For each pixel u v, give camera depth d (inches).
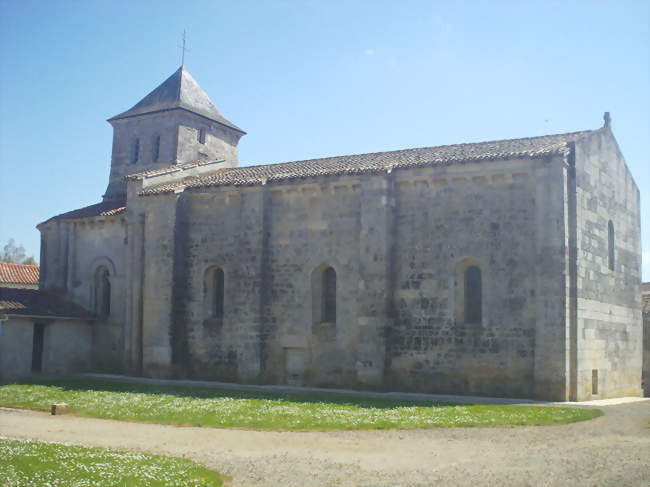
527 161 1023.0
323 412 813.9
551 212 999.6
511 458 558.9
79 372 1429.6
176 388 1114.7
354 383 1122.7
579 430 698.2
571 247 1008.2
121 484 459.2
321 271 1190.9
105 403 916.0
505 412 810.8
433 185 1098.1
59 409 861.2
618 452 577.3
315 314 1177.4
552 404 915.4
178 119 1648.6
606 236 1148.5
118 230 1456.7
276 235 1216.8
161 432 712.4
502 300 1031.0
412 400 956.0
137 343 1330.0
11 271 2101.4
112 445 634.2
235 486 476.1
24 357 1333.7
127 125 1702.8
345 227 1160.8
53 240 1526.8
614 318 1159.6
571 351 987.3
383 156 1273.4
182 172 1455.5
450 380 1053.2
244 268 1219.2
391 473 509.7
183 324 1285.7
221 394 1023.6
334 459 564.7
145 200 1341.0
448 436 668.7
